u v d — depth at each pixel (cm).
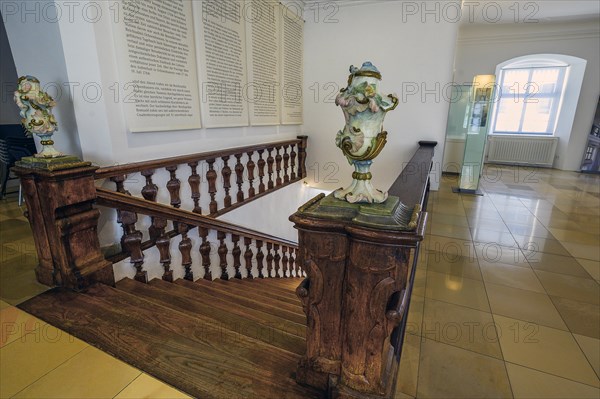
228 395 114
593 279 264
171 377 123
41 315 162
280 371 124
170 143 262
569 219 408
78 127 203
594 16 595
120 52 208
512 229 375
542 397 155
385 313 96
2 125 420
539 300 236
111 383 121
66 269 181
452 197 513
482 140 525
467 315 219
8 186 429
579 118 723
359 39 468
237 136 354
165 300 197
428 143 442
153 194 232
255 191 396
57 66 199
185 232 260
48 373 127
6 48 410
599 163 712
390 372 113
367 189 101
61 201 170
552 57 705
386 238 88
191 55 270
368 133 94
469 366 175
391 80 466
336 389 108
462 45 720
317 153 528
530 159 819
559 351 185
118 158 216
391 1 441
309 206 105
